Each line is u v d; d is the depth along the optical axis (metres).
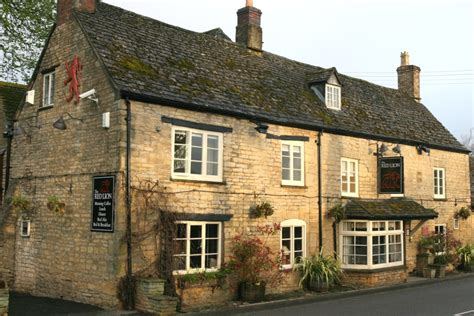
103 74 13.06
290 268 15.98
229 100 15.02
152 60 14.55
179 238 13.24
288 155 16.47
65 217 13.79
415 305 13.88
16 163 15.98
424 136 22.41
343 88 21.52
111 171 12.50
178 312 12.22
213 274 13.55
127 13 16.17
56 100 14.73
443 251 21.69
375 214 17.27
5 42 22.44
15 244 15.43
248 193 14.95
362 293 16.25
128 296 12.07
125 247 12.23
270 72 18.67
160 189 12.92
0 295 10.21
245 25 19.47
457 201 23.70
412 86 26.16
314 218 16.91
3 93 19.22
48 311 11.78
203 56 16.59
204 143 14.05
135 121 12.63
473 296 15.65
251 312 12.82
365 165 19.05
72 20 14.55
